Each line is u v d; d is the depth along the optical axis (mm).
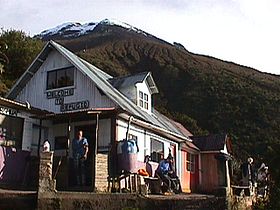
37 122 20312
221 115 57312
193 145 30469
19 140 19156
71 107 22531
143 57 97562
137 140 21953
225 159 21141
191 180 29844
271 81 79188
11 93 24531
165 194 19938
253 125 53906
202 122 56438
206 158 31453
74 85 22750
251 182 24266
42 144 20422
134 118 20469
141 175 19672
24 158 19000
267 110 58125
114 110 18672
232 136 50906
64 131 20938
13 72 39281
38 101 23766
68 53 23922
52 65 23781
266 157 10508
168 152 25844
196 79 72750
